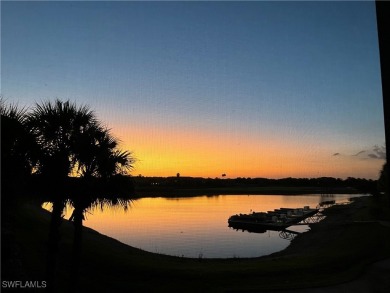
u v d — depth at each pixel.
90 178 11.90
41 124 10.82
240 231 61.47
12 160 9.44
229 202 143.62
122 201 12.72
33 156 10.27
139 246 44.03
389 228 35.59
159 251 41.12
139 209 103.50
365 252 23.22
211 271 17.70
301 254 29.03
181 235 54.06
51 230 10.85
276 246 46.34
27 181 10.38
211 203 136.38
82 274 14.95
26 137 9.91
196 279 15.93
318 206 113.56
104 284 14.29
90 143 11.58
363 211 63.00
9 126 9.33
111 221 71.31
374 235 31.78
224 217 82.38
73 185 11.73
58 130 11.11
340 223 50.25
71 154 11.44
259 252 41.84
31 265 13.45
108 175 12.19
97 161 11.86
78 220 12.09
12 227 11.32
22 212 20.98
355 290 14.23
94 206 12.48
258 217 69.50
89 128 11.86
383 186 49.06
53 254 10.73
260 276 16.58
